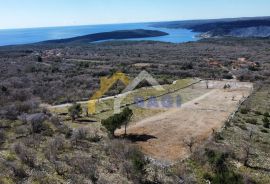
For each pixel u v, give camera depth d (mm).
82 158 29875
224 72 104062
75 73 101438
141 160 30125
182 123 47094
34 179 24781
